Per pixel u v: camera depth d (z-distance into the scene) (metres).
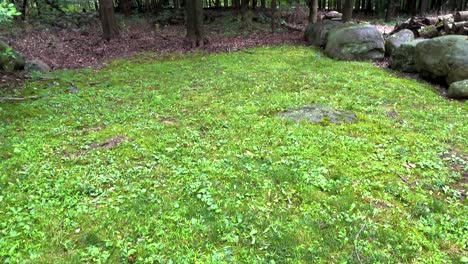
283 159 4.80
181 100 7.46
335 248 3.22
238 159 4.82
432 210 3.79
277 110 6.65
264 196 4.01
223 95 7.70
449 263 3.05
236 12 19.48
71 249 3.25
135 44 14.23
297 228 3.47
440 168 4.62
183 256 3.14
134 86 8.73
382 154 4.96
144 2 22.81
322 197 3.99
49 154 5.10
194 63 10.99
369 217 3.66
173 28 17.73
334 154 4.95
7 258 3.12
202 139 5.48
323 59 10.95
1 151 5.18
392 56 10.06
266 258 3.12
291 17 20.03
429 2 20.72
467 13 10.63
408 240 3.31
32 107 7.11
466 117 6.38
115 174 4.50
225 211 3.74
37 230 3.47
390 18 19.42
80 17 17.61
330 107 6.72
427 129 5.86
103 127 6.16
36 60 10.63
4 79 9.02
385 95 7.50
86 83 9.12
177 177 4.41
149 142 5.40
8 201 3.94
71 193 4.11
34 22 15.23
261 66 10.13
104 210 3.79
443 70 8.12
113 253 3.20
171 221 3.61
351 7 14.41
